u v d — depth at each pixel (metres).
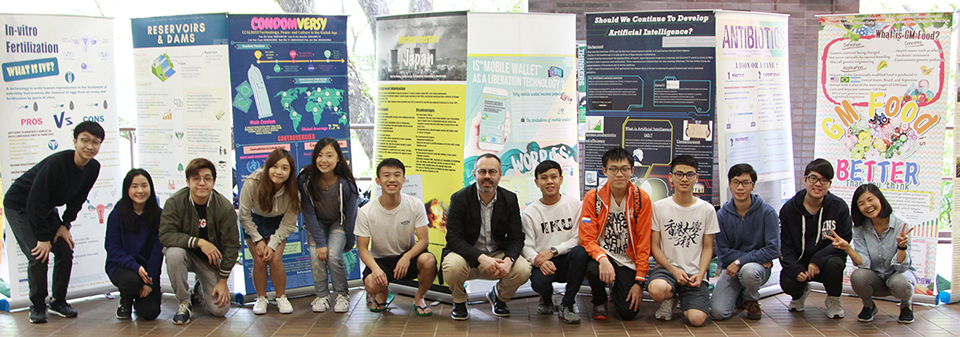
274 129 3.93
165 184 4.01
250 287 3.88
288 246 4.02
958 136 3.75
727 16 3.82
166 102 3.94
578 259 3.47
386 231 3.57
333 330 3.36
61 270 3.56
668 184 3.91
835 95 4.04
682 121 3.87
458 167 3.87
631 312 3.51
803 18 5.04
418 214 3.61
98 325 3.44
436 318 3.60
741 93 3.90
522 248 3.58
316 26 3.99
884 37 3.85
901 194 3.86
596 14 3.93
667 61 3.86
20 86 3.69
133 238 3.52
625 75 3.92
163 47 3.90
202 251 3.48
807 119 5.11
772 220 3.54
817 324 3.45
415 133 4.00
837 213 3.50
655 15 3.85
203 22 3.79
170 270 3.40
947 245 5.37
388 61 4.08
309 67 4.00
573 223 3.67
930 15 3.72
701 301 3.47
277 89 3.91
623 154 3.46
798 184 5.17
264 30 3.85
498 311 3.62
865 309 3.48
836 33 3.99
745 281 3.46
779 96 4.10
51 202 3.50
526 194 4.00
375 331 3.34
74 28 3.83
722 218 3.67
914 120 3.79
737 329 3.37
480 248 3.61
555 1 5.09
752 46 3.94
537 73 3.96
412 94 3.99
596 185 4.02
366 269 3.69
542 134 4.00
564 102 4.04
